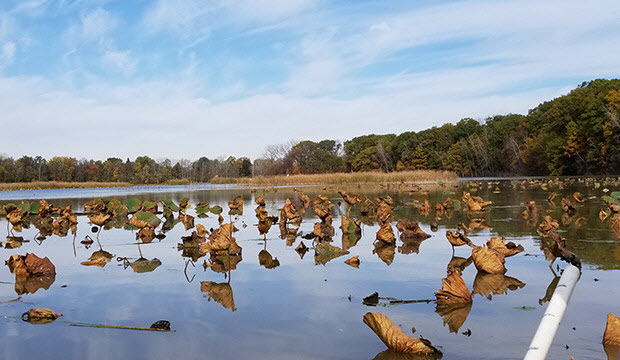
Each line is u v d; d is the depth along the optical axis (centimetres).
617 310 324
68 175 9156
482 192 2030
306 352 269
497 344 271
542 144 6488
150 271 517
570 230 714
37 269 509
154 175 8894
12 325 335
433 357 256
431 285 420
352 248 639
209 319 337
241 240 749
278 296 395
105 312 362
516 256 537
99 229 977
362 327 311
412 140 9706
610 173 5131
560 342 270
